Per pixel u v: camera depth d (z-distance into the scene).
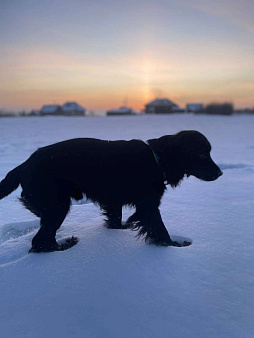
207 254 0.89
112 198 0.98
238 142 4.57
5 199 1.61
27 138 4.98
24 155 3.08
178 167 1.00
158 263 0.82
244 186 1.82
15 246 0.97
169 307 0.64
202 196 1.59
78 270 0.79
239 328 0.58
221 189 1.75
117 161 0.95
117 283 0.72
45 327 0.58
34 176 0.93
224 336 0.56
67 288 0.71
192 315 0.61
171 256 0.87
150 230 0.96
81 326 0.58
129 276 0.76
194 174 1.03
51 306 0.64
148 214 0.97
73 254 0.88
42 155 0.95
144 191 0.97
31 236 1.06
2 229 1.19
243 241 0.98
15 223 1.23
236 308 0.64
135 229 1.08
